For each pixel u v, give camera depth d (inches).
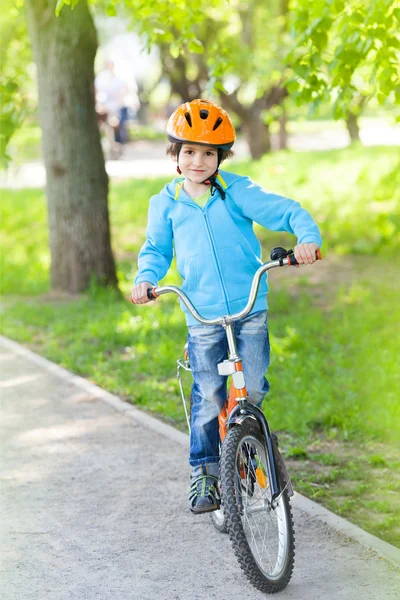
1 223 705.6
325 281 491.8
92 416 280.4
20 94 354.9
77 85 450.3
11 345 373.4
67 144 457.1
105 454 244.8
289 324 386.3
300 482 220.8
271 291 466.3
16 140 975.0
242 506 161.0
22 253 600.4
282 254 160.6
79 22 438.3
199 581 170.4
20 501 212.4
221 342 171.5
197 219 170.2
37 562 179.8
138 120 1787.6
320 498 212.5
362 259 547.2
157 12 310.0
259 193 169.2
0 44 518.9
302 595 163.6
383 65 256.4
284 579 164.7
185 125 164.7
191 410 178.5
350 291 447.8
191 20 309.9
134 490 218.2
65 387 313.7
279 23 806.5
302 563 176.2
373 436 256.8
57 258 468.1
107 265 469.4
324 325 384.8
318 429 267.0
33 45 449.4
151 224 175.6
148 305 436.8
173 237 176.2
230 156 174.2
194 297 172.2
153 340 368.5
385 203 696.4
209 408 175.3
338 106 267.4
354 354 343.0
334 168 830.5
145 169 1032.8
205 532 193.0
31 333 396.5
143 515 202.8
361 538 185.3
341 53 257.0
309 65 267.0
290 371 312.8
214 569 175.3
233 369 164.9
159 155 1252.5
